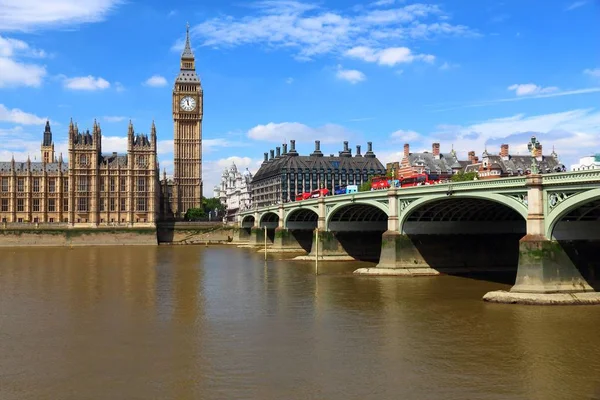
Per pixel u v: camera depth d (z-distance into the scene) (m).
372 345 42.69
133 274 90.19
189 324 50.47
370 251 115.00
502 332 45.72
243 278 83.69
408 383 34.16
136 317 53.56
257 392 32.91
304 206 126.25
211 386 33.97
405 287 70.94
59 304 60.56
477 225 87.31
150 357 39.97
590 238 58.91
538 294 56.53
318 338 45.00
